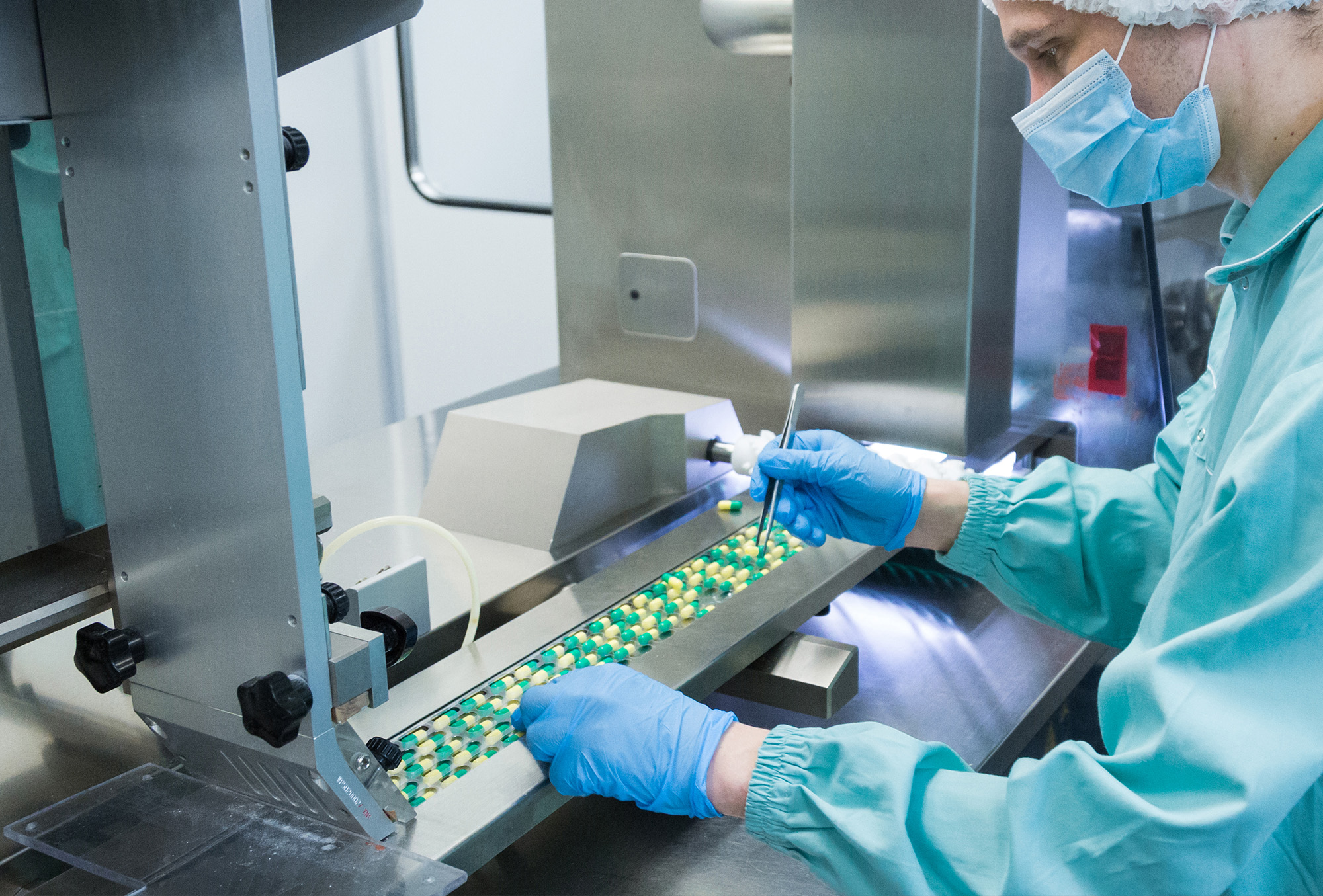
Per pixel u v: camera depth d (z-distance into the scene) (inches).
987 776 33.3
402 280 131.4
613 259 81.5
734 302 77.0
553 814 47.0
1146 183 37.5
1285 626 28.1
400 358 135.4
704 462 67.8
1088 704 70.0
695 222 76.9
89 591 38.4
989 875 30.8
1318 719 28.0
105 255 32.4
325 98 121.3
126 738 42.8
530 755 39.6
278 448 30.4
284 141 33.5
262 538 31.6
